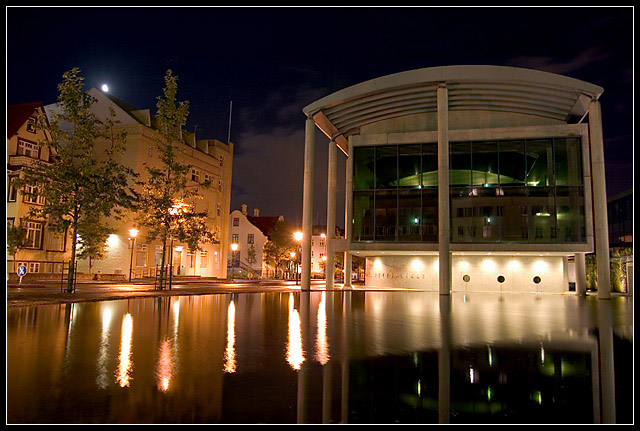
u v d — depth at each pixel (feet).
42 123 70.69
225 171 184.24
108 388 18.52
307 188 116.16
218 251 178.81
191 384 19.47
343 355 26.35
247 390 18.76
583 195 106.83
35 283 100.07
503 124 121.39
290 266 246.47
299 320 45.03
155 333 33.86
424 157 115.96
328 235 128.67
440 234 103.04
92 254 81.00
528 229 108.27
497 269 120.06
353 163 120.06
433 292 116.47
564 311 59.00
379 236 116.26
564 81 100.89
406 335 34.81
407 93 112.37
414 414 16.08
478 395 18.39
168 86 88.07
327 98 114.32
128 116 140.46
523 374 21.86
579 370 22.74
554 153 109.40
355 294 101.86
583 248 104.83
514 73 102.17
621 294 112.16
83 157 73.10
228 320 43.73
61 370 21.36
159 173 87.30
